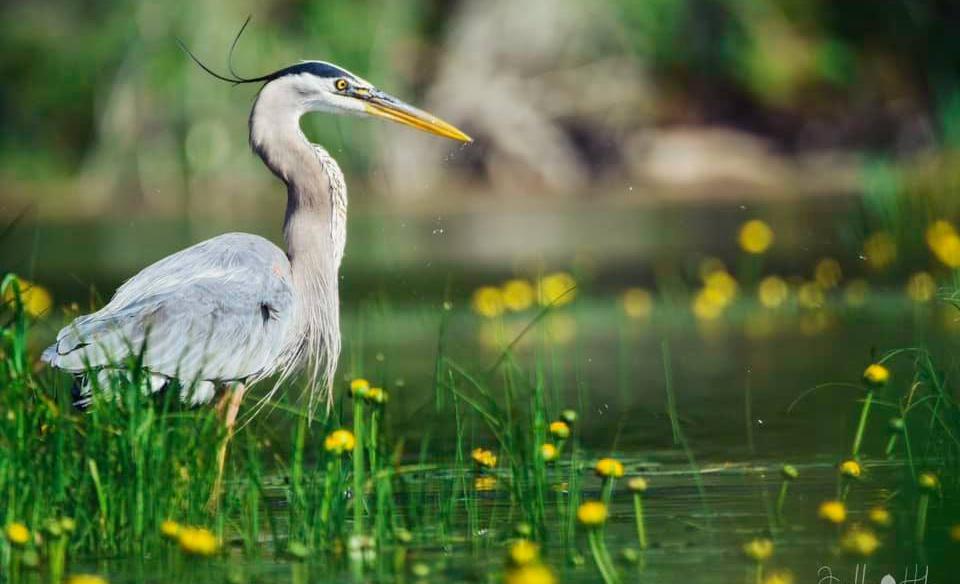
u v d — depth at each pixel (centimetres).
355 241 2500
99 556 734
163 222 2819
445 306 1105
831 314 1566
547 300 1595
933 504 789
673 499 830
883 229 1975
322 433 841
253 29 3200
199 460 792
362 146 3161
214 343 902
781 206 2778
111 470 757
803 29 3812
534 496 784
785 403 1116
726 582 655
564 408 1131
